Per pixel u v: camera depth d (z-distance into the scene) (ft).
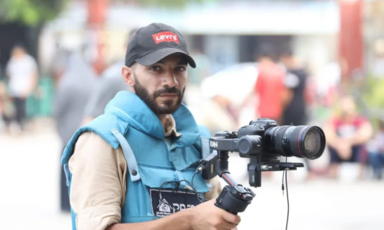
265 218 47.60
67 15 136.98
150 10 152.97
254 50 178.60
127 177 18.21
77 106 46.34
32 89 110.73
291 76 64.59
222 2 160.15
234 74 83.35
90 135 18.30
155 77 18.54
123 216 18.16
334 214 48.88
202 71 146.72
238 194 16.80
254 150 16.89
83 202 17.75
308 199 55.01
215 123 77.82
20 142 99.25
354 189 59.98
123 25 135.54
